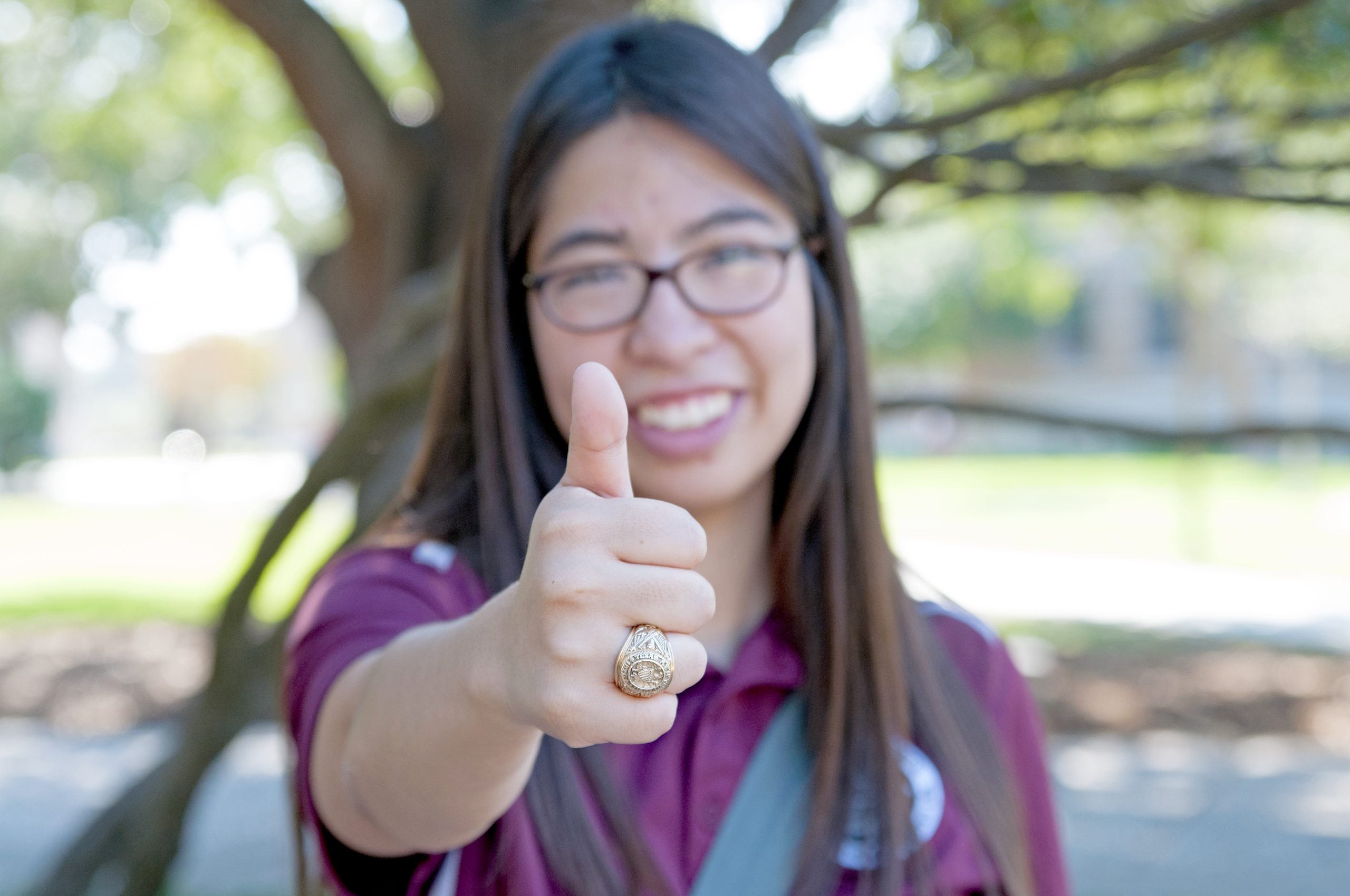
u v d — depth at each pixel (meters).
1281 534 18.64
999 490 27.00
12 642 10.67
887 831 1.46
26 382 31.56
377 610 1.41
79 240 21.11
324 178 9.43
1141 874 5.43
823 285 1.61
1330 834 5.96
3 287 22.86
